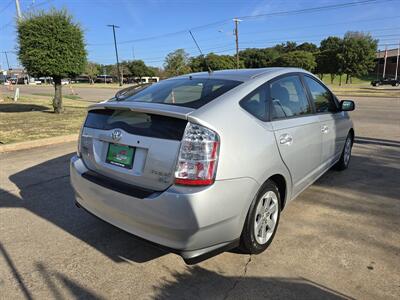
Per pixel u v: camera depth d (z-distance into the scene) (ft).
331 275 9.33
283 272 9.50
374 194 15.06
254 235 9.82
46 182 17.28
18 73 357.41
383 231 11.69
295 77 12.88
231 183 8.61
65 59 43.78
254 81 10.77
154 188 8.70
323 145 13.98
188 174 8.20
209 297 8.60
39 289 8.96
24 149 25.30
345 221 12.48
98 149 10.28
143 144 8.84
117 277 9.44
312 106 13.47
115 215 9.46
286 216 12.92
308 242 11.03
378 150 23.27
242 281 9.16
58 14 43.14
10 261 10.19
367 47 252.01
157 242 8.64
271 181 10.30
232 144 8.73
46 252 10.69
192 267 9.81
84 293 8.80
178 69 187.42
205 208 8.18
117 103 10.14
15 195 15.47
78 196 11.01
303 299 8.45
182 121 8.55
